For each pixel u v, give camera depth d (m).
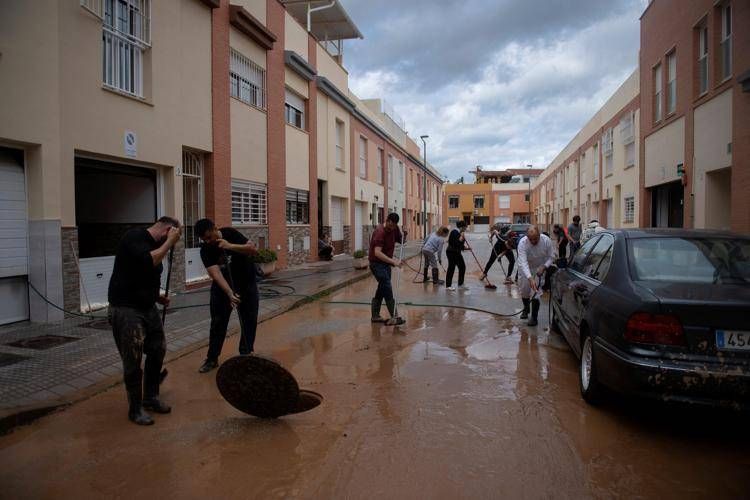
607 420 4.30
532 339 7.15
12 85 6.78
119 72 8.91
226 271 5.68
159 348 4.50
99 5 8.27
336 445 3.84
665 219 15.51
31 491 3.23
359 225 25.56
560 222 37.38
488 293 11.51
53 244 7.41
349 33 22.94
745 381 3.55
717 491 3.22
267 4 14.45
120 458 3.66
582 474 3.41
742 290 3.98
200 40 11.18
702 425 4.21
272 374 4.07
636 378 3.75
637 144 17.55
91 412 4.51
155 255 4.25
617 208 20.53
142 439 3.97
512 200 67.31
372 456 3.65
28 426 4.22
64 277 7.63
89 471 3.48
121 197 10.31
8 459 3.66
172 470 3.49
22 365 5.51
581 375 4.91
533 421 4.27
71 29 7.73
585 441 3.90
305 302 10.16
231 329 7.58
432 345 6.82
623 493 3.18
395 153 33.06
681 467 3.52
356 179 23.83
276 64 15.05
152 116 9.58
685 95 12.88
